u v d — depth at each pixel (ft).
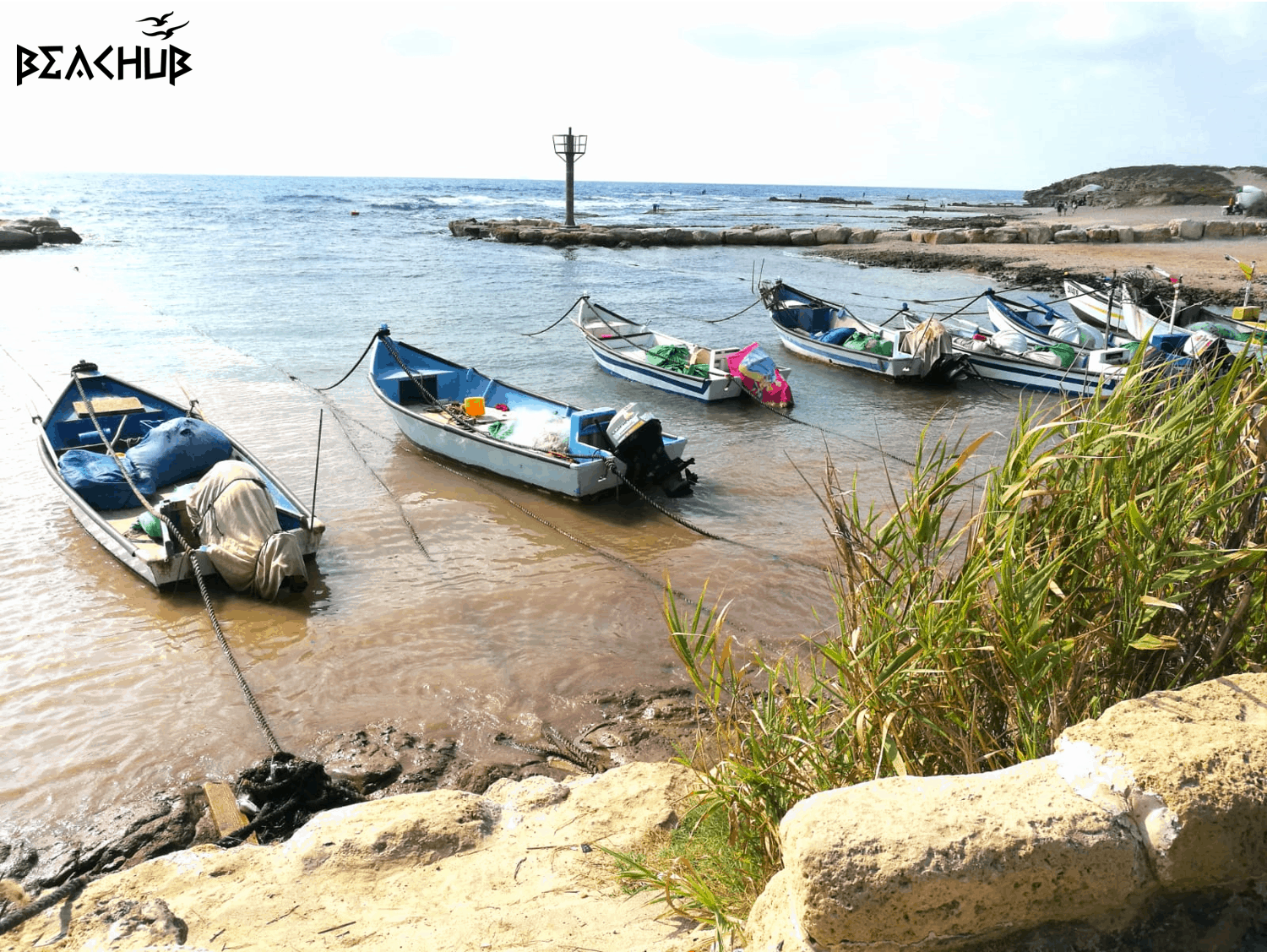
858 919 6.97
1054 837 7.11
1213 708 8.34
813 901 7.11
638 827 14.35
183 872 13.30
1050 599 10.38
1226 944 7.05
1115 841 7.16
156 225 183.93
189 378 56.08
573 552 32.86
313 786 18.19
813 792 10.96
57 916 12.08
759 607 28.19
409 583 30.01
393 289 97.19
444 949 10.82
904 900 6.91
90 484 32.86
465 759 20.31
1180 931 7.17
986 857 7.00
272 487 34.27
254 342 67.46
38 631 26.22
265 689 23.26
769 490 39.88
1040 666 9.80
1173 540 9.89
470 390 48.62
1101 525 9.95
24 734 21.08
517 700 22.75
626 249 153.58
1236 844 7.22
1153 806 7.39
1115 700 9.99
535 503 38.01
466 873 13.04
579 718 21.99
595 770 19.79
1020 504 10.85
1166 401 11.07
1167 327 59.36
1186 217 224.74
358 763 20.02
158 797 18.88
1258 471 9.69
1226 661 10.08
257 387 54.85
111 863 16.97
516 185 650.84
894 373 60.90
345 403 52.16
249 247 139.44
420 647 25.55
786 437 48.19
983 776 8.05
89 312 78.18
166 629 26.50
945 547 11.44
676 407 53.72
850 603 11.74
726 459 44.37
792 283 109.91
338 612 27.81
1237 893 7.30
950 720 10.30
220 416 48.39
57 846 17.39
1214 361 11.18
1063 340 64.28
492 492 39.22
